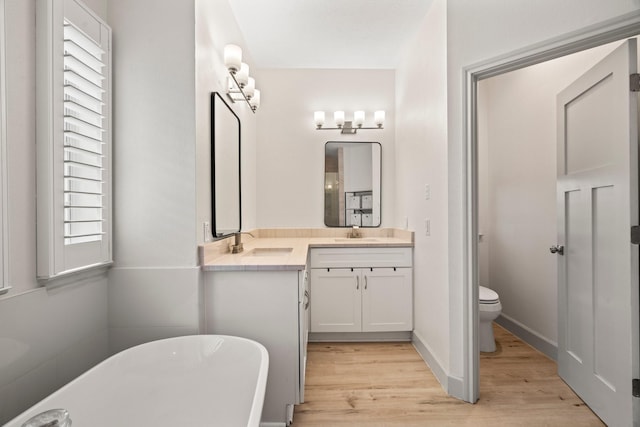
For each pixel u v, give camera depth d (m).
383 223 3.36
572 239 1.93
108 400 1.26
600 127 1.68
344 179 3.33
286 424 1.64
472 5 1.81
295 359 1.65
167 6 1.60
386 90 3.34
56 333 1.26
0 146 0.99
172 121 1.60
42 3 1.16
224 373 1.48
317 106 3.33
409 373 2.21
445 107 1.95
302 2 2.22
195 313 1.60
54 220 1.19
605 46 1.96
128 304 1.59
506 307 3.00
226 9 2.14
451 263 1.92
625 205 1.50
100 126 1.46
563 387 2.00
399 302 2.76
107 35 1.50
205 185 1.75
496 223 3.16
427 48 2.31
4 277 1.01
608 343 1.64
